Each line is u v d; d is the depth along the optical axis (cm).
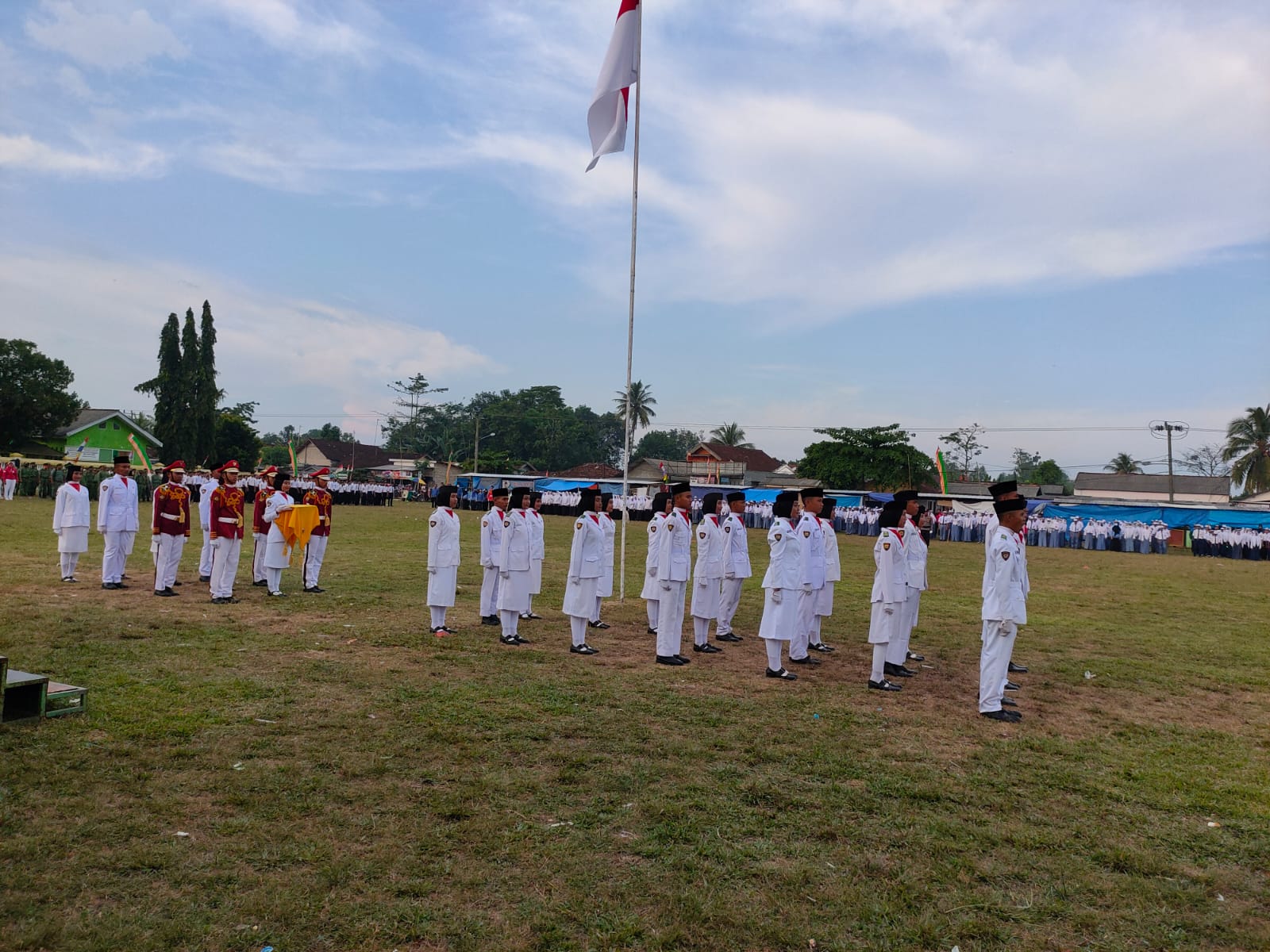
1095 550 3506
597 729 680
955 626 1314
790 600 916
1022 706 834
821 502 1013
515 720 693
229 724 645
